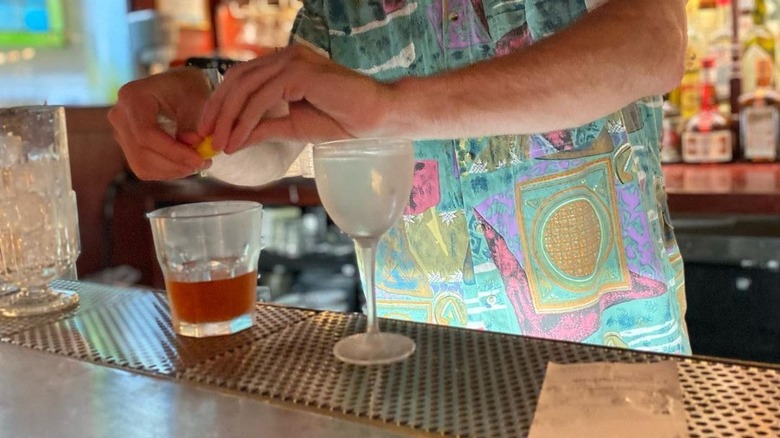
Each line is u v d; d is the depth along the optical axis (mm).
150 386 594
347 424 504
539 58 721
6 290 885
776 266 1652
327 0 1032
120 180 2832
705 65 2010
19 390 602
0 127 842
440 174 983
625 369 558
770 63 1957
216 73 884
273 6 2957
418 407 521
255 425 510
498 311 991
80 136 2725
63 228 907
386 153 608
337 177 613
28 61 2648
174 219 688
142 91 799
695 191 1671
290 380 585
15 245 854
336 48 1043
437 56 980
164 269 711
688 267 1760
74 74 2803
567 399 514
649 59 724
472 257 987
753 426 461
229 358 645
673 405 495
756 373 537
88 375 626
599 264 935
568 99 715
